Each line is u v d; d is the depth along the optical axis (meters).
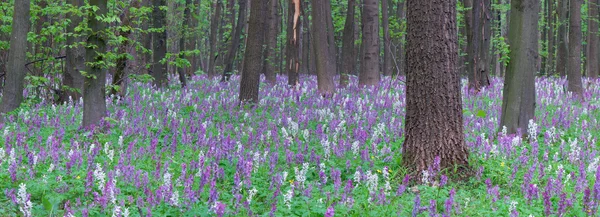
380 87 21.06
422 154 8.57
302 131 12.12
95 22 11.87
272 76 25.45
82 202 7.04
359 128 11.98
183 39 26.47
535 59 11.91
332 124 12.17
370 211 6.73
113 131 11.77
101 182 7.22
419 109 8.65
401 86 21.70
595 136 11.98
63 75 16.86
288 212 6.59
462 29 32.03
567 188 7.95
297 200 7.20
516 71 11.80
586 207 6.71
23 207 6.42
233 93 19.34
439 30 8.52
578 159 9.62
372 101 17.00
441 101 8.56
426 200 7.28
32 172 7.91
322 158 9.73
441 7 8.50
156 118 13.55
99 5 11.88
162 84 21.08
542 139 11.78
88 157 8.70
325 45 19.41
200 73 30.50
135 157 9.66
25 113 12.71
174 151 10.25
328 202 6.98
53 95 16.64
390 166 9.18
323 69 19.34
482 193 7.72
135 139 10.76
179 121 13.27
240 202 7.20
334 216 6.45
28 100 15.09
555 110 15.98
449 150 8.52
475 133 12.10
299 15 22.16
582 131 12.21
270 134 11.44
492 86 21.62
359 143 10.67
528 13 11.71
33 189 7.35
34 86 14.98
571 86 19.12
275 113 14.91
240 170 8.34
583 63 40.25
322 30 19.38
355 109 15.21
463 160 8.59
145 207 6.73
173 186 7.68
